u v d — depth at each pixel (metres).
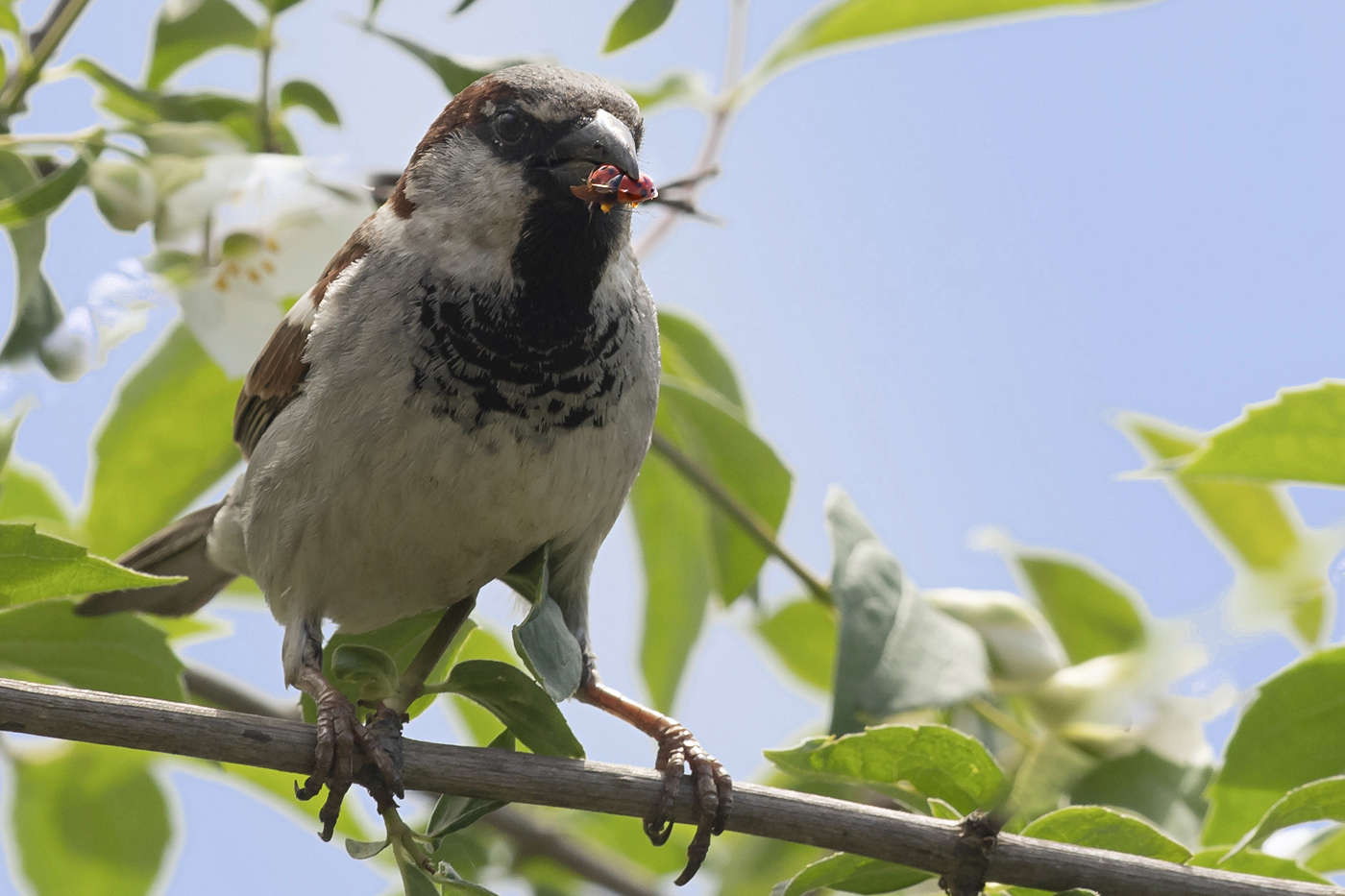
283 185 7.46
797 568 8.02
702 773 6.34
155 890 9.06
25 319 6.68
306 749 5.91
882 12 8.66
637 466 7.19
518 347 6.75
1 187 7.06
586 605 7.49
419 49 7.85
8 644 6.34
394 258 6.95
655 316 7.29
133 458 8.66
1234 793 6.23
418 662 6.78
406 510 6.78
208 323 7.35
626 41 6.93
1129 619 8.38
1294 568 6.03
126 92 7.93
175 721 5.73
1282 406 6.41
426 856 5.80
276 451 7.02
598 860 9.13
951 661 6.64
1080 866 5.96
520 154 6.96
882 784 6.16
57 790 9.04
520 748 6.66
